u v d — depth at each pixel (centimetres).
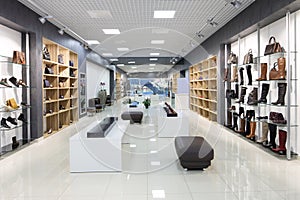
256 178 439
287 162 525
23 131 727
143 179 442
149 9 700
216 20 823
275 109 637
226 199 361
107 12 728
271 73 589
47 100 848
